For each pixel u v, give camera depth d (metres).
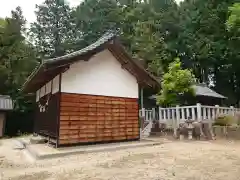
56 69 8.33
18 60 20.69
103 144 8.95
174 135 11.56
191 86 14.68
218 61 26.77
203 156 6.69
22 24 25.03
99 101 9.27
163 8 31.73
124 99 10.10
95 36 30.38
